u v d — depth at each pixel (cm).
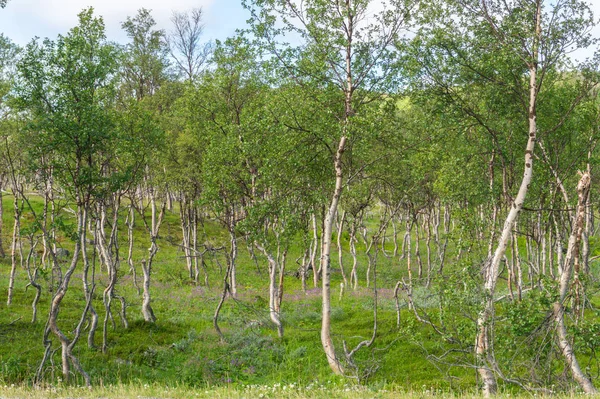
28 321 2914
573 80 3019
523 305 2045
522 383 1992
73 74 2327
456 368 2467
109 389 1653
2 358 2302
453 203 3269
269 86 2931
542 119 2864
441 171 3419
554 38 2381
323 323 2547
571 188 3212
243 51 3250
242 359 2556
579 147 3000
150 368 2412
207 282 4478
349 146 2831
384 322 3159
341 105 2772
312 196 3134
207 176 3381
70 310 3259
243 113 3488
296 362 2588
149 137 2853
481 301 2112
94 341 2691
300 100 2744
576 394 1734
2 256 4916
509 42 2425
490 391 2005
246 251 6088
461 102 2627
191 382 2284
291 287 4772
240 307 3616
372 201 4162
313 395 1535
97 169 2428
